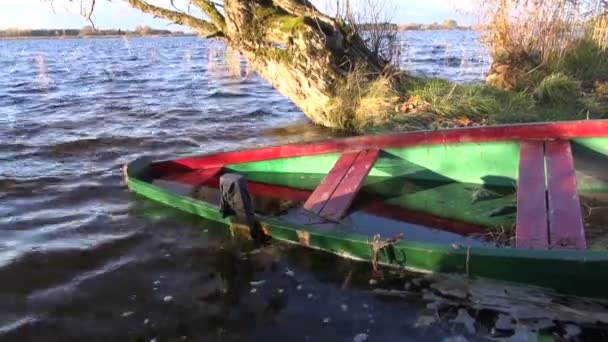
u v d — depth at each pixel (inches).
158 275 169.5
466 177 239.6
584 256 137.4
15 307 153.3
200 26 400.2
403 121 336.5
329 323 141.0
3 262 179.2
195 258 179.8
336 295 153.6
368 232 194.2
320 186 223.3
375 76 397.1
